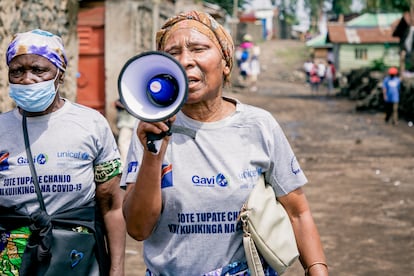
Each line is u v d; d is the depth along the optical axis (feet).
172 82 6.92
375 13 149.07
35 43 9.24
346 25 153.69
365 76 104.99
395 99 67.51
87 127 9.61
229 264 7.91
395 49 149.28
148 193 7.48
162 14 48.01
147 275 8.27
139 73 7.00
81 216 9.52
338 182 34.83
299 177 8.29
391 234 24.06
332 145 51.19
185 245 7.87
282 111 81.56
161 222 7.92
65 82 23.31
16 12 19.54
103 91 41.24
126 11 40.16
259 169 8.00
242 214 7.75
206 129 7.93
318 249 8.48
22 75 9.20
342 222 25.86
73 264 9.36
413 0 98.12
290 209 8.48
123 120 30.25
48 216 9.28
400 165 40.73
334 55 156.87
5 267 9.36
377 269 20.04
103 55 41.09
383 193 31.76
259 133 7.99
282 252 7.91
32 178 9.31
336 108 86.94
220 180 7.78
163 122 7.00
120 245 10.10
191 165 7.82
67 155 9.39
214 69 7.76
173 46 7.75
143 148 7.78
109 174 9.85
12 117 9.57
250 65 123.65
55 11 22.41
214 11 79.87
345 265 20.40
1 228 9.36
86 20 40.81
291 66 165.07
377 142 53.11
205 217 7.80
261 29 201.46
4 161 9.36
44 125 9.46
